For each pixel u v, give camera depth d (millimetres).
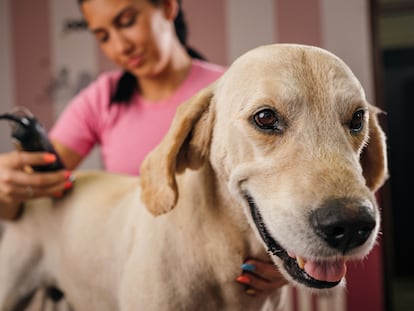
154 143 1316
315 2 2059
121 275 948
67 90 2197
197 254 852
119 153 1352
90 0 1207
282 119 722
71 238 1061
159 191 819
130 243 940
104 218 1023
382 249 2248
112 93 1396
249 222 792
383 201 2270
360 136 763
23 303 1137
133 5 1189
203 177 855
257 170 730
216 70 1399
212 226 849
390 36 3512
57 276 1112
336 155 688
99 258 1002
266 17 2094
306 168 680
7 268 1117
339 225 627
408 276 3518
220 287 875
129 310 887
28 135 1001
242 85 759
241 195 771
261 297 908
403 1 2953
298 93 711
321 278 703
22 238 1119
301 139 707
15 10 2199
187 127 821
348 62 2049
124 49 1225
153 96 1358
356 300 1881
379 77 2064
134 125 1346
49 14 2184
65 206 1104
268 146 727
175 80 1350
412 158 3502
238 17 2111
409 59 3482
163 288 848
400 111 3510
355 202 633
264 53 765
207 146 841
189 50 1509
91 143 1415
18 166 1015
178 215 862
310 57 741
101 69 2170
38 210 1122
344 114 727
